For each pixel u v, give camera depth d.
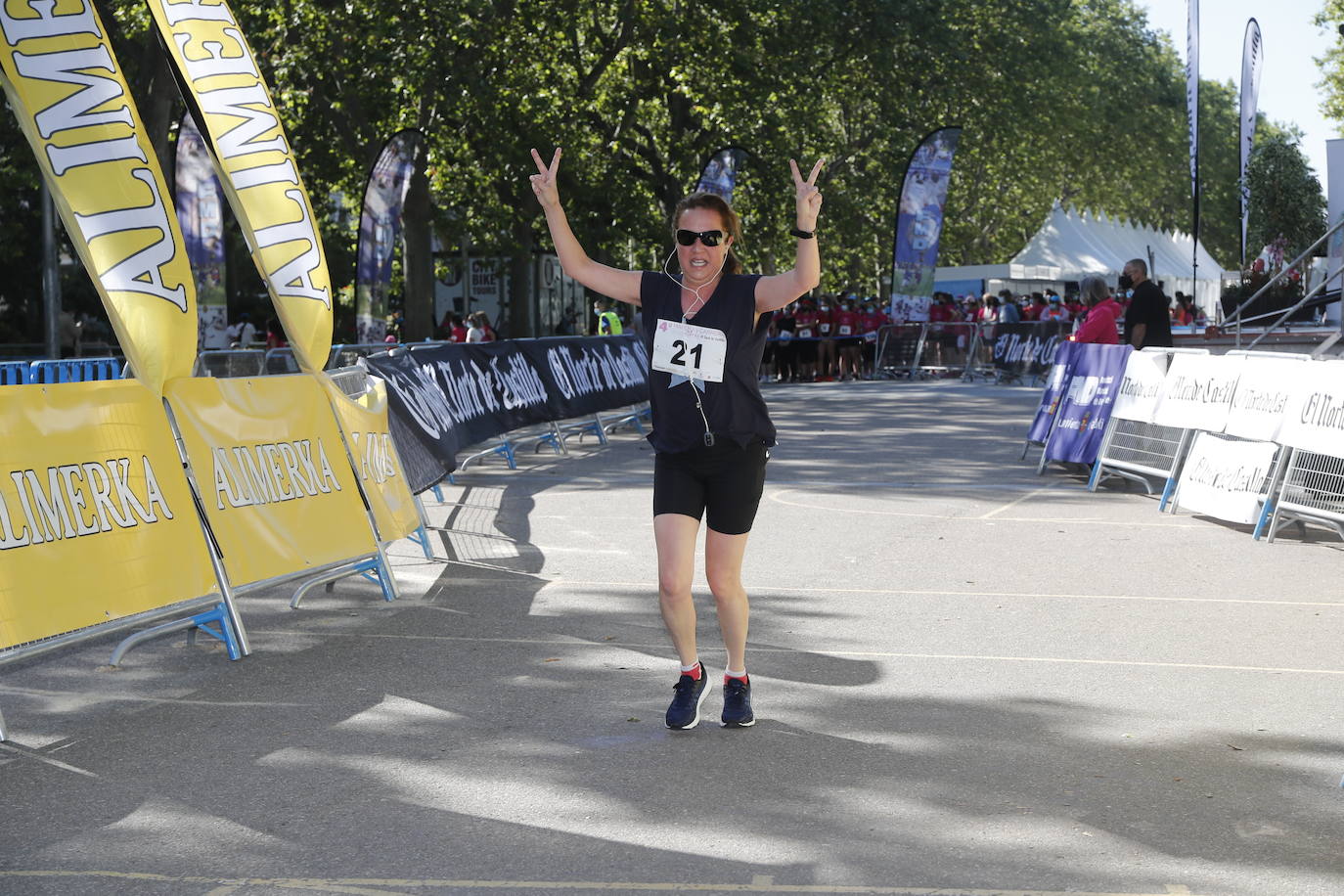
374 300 19.83
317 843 4.02
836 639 6.52
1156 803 4.34
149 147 6.42
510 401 13.65
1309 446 9.15
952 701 5.48
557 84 29.78
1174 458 10.98
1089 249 42.00
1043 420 13.62
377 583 7.88
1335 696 5.55
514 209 29.95
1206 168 76.88
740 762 4.73
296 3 25.17
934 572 8.12
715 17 32.28
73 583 5.39
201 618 6.25
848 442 15.97
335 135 30.08
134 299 6.13
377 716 5.30
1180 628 6.72
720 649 6.35
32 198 31.20
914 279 29.55
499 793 4.44
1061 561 8.47
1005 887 3.70
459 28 26.14
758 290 4.87
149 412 6.07
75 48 6.28
